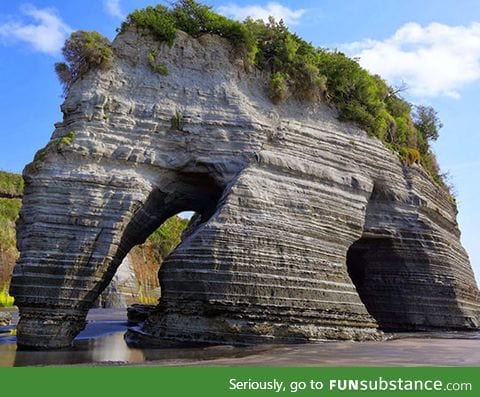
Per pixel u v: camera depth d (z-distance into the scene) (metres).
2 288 57.00
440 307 26.91
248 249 20.08
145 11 24.64
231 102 23.66
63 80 23.34
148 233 23.77
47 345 18.77
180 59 24.20
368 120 26.47
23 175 20.86
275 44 26.02
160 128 22.69
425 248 27.11
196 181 23.64
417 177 28.38
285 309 19.78
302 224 21.95
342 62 27.30
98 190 20.59
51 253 19.44
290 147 23.58
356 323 21.28
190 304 19.39
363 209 24.50
